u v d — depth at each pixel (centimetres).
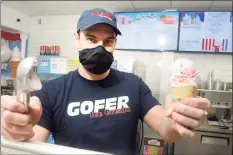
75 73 96
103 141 84
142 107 95
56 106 87
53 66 270
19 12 322
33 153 47
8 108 49
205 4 269
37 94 86
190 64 52
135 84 96
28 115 51
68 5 293
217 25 273
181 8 287
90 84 91
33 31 347
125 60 261
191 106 50
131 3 277
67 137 85
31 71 50
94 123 85
